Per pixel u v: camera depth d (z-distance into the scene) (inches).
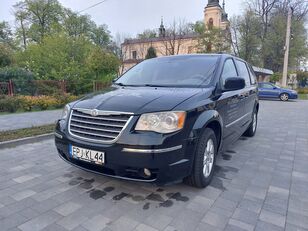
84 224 86.6
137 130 91.0
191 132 99.1
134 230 83.2
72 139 103.7
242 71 184.5
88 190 112.0
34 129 222.5
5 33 1483.8
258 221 89.5
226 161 156.2
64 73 569.3
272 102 635.5
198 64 142.3
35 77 553.9
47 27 1391.5
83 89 575.5
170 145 91.3
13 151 169.6
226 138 139.4
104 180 122.6
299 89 1115.3
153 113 92.5
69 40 670.5
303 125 291.1
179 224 86.7
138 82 141.3
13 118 291.6
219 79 131.1
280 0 1229.7
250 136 225.1
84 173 131.4
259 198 106.9
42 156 159.9
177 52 1433.3
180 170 97.0
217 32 1058.1
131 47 1820.9
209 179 118.5
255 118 231.9
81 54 680.4
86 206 98.3
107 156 93.5
